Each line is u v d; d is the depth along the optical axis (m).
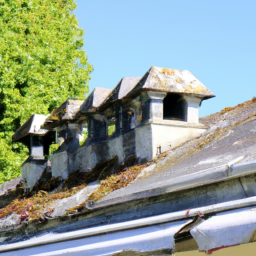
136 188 7.79
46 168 12.75
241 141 7.76
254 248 7.28
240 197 6.35
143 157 9.55
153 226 6.85
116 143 10.45
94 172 10.62
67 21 30.83
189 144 9.16
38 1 29.05
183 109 9.86
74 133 11.73
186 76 9.95
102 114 11.16
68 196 9.68
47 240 8.48
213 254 7.52
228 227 5.67
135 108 10.09
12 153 24.52
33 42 27.36
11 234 9.93
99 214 8.37
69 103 11.80
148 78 9.54
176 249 6.28
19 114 25.20
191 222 6.20
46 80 26.64
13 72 25.39
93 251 7.24
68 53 28.83
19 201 11.40
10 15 27.05
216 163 6.89
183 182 6.80
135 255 6.62
